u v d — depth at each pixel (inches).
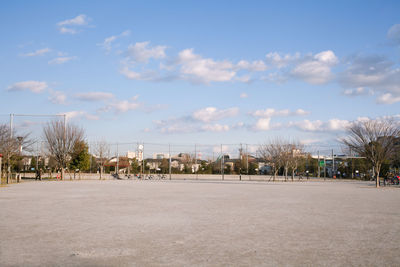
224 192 1061.8
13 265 255.8
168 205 665.0
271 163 2465.6
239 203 713.0
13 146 1690.5
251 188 1316.4
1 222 451.2
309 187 1445.6
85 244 325.4
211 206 651.5
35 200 759.1
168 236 364.2
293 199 819.4
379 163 1533.0
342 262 267.1
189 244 327.0
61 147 2143.2
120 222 454.3
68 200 759.7
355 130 1549.0
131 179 2497.5
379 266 257.1
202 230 398.9
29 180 2043.6
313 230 401.7
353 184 1812.3
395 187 1515.7
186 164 3260.3
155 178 2610.7
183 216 513.0
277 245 324.2
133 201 742.5
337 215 531.8
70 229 402.0
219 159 3302.2
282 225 435.5
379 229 410.0
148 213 544.7
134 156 3447.3
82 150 2640.3
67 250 302.4
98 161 3014.3
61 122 2185.0
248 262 266.2
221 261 268.7
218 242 336.2
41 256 281.6
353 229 409.4
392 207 650.2
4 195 901.2
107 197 844.6
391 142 1499.8
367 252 298.8
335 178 2610.7
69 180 2156.7
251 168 3097.9
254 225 434.6
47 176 2551.7
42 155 2487.7
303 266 256.4
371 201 777.6
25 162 2812.5
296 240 346.3
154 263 262.1
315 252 298.0
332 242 337.7
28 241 337.4
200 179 2532.0
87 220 470.0
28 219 477.1
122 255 285.6
